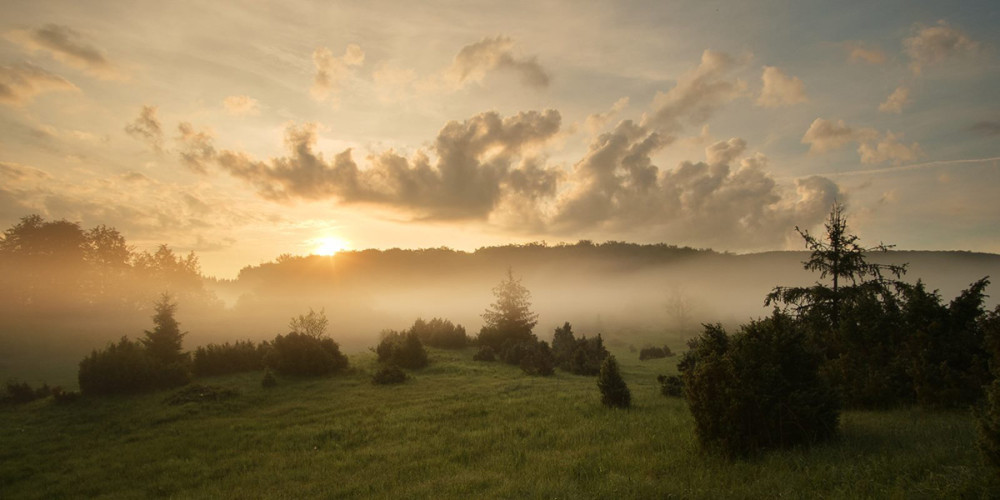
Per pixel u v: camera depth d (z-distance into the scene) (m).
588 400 20.80
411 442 16.02
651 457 10.92
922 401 13.90
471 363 35.59
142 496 13.16
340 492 11.36
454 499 9.52
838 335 17.78
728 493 7.89
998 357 12.24
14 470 16.12
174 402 23.36
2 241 56.06
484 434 15.93
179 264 74.94
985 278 15.15
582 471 10.37
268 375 27.28
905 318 16.06
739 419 10.51
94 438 19.33
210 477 14.35
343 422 19.61
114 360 25.36
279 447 16.89
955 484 6.94
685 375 11.59
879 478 7.72
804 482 8.05
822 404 10.44
